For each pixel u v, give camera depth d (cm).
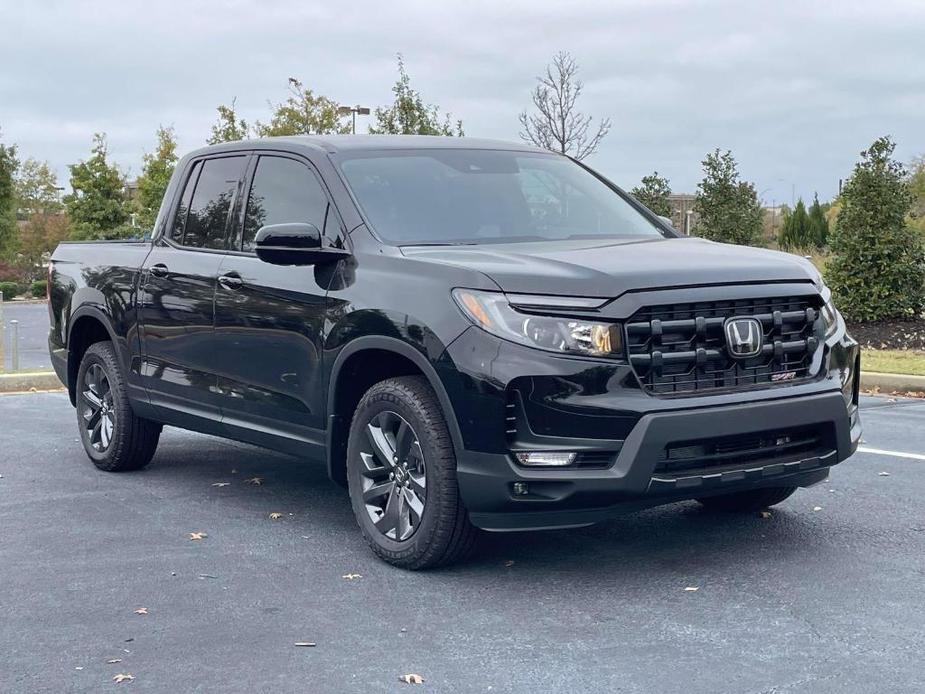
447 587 508
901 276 1578
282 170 642
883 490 684
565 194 651
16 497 705
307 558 560
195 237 693
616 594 493
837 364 530
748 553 552
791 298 514
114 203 4497
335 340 557
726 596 487
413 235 573
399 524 535
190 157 726
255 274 620
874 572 518
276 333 601
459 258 524
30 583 523
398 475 536
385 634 448
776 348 506
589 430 473
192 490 721
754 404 490
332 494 706
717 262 512
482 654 423
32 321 3188
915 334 1516
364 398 548
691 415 475
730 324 494
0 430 968
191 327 671
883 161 1594
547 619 462
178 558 563
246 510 664
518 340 481
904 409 1029
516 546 572
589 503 478
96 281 773
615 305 476
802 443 516
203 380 668
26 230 6294
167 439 911
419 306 513
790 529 596
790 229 3559
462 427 493
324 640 442
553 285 484
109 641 445
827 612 464
